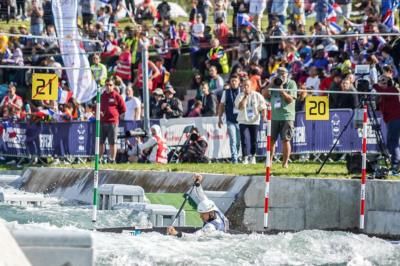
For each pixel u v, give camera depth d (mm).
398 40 92750
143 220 67812
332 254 55312
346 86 87812
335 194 72125
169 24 117375
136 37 110188
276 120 81062
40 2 116812
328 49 102688
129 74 108938
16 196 79375
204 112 97312
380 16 108938
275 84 80500
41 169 91125
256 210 74750
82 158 97062
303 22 114625
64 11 105062
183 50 115250
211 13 137125
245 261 52750
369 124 84812
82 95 103625
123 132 96125
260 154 90062
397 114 76938
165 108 98688
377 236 69438
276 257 53875
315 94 91625
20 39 116688
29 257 36250
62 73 109000
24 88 112438
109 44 111500
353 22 116562
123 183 83312
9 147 102438
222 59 106625
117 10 122250
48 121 100625
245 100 87438
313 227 72812
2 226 35000
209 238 58781
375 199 70375
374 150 85562
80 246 36594
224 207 75188
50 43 114750
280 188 74125
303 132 89438
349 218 71500
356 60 97938
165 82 107938
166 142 94562
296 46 105188
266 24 126938
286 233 61281
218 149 93375
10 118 103188
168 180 80750
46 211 73500
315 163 85562
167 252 54031
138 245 55469
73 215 70938
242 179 75875
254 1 114938
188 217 70125
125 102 99688
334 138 87875
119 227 62781
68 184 87062
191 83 113000
